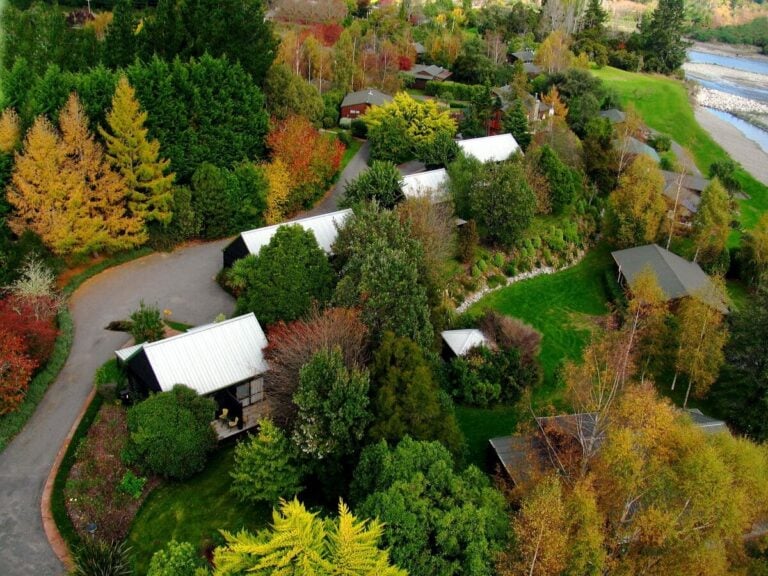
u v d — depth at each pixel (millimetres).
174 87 60281
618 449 30141
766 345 44469
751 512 31297
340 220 57000
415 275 43969
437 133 76438
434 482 29734
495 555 27734
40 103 52406
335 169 72938
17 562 31422
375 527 23688
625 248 68000
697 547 28766
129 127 53750
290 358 38219
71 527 33562
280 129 68062
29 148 48500
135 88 56250
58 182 49844
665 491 30500
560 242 68000
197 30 67438
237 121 64812
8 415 39531
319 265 47969
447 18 168750
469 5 185500
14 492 35188
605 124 86688
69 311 50000
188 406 37688
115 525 33906
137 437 35656
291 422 36844
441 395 39594
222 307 52281
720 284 51406
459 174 64750
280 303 45781
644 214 66500
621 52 148375
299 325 41312
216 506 35500
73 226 51688
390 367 35469
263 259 47125
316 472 34969
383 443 31562
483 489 30453
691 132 115875
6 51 69688
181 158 60312
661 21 151875
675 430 32656
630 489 29938
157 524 34281
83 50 70750
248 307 47062
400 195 61406
